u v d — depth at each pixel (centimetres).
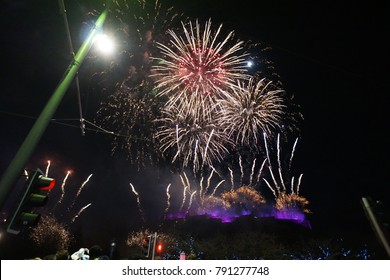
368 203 558
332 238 3359
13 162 661
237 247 3369
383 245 522
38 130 713
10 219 640
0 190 625
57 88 790
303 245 3275
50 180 689
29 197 665
